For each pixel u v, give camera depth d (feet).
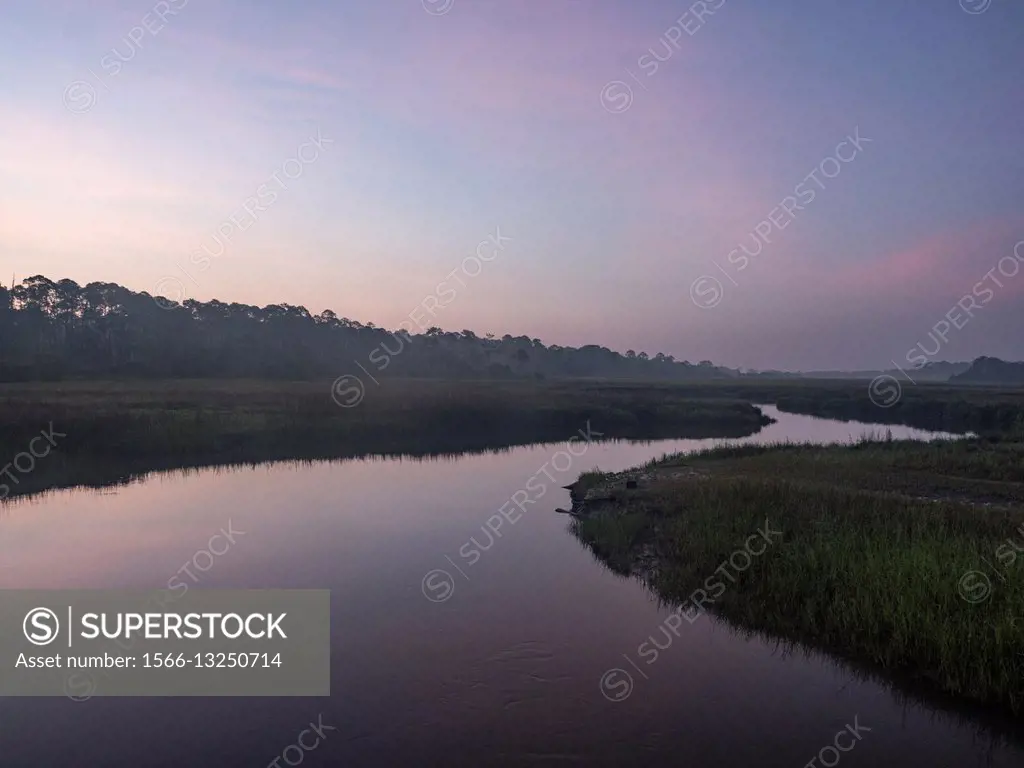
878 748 21.54
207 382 193.06
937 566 30.42
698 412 165.68
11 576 39.52
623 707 24.35
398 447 108.27
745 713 23.84
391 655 28.86
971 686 23.52
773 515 42.75
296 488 69.15
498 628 31.76
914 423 173.17
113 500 62.13
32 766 20.83
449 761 21.11
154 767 20.75
